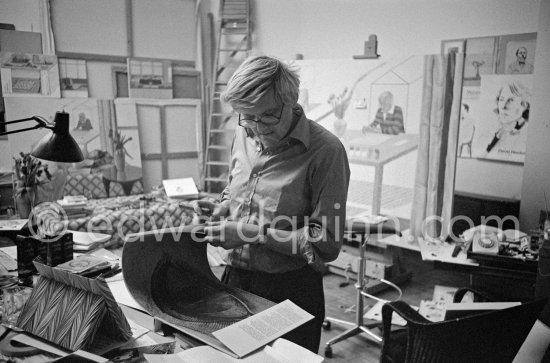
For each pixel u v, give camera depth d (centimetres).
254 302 123
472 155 358
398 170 320
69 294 108
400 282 352
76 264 126
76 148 159
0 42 384
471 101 352
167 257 128
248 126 132
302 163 131
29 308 111
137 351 104
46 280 114
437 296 298
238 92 117
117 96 455
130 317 122
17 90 392
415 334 149
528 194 308
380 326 269
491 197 338
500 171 344
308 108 359
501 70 331
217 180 484
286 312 117
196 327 109
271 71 117
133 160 456
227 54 494
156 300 121
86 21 429
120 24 450
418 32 367
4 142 386
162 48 483
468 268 260
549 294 197
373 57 330
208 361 96
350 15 403
